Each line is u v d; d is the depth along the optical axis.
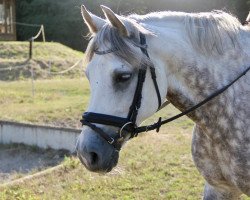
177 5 29.36
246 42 2.97
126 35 2.48
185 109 2.86
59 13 32.41
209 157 3.01
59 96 12.61
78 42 32.53
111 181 5.71
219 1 28.67
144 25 2.70
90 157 2.45
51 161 7.76
